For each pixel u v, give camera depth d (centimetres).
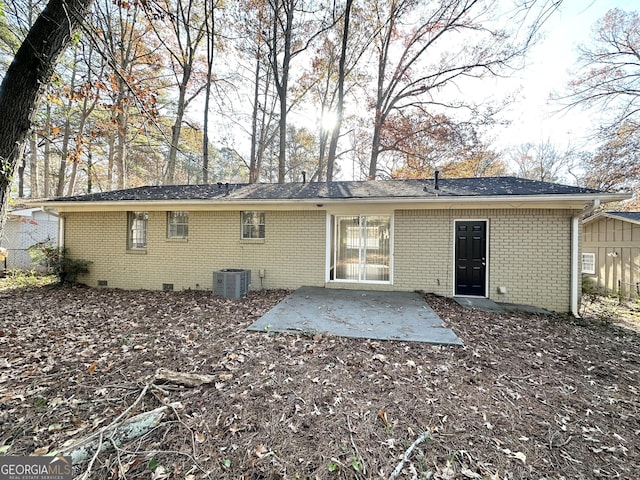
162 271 873
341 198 726
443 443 221
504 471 196
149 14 497
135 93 457
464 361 362
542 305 666
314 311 564
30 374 325
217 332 465
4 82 305
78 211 909
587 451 217
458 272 727
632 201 1440
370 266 798
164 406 257
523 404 274
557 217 659
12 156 306
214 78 1523
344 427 238
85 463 200
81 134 541
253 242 834
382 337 428
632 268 954
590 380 325
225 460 204
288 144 2425
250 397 278
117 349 398
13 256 1253
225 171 2616
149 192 972
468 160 1480
